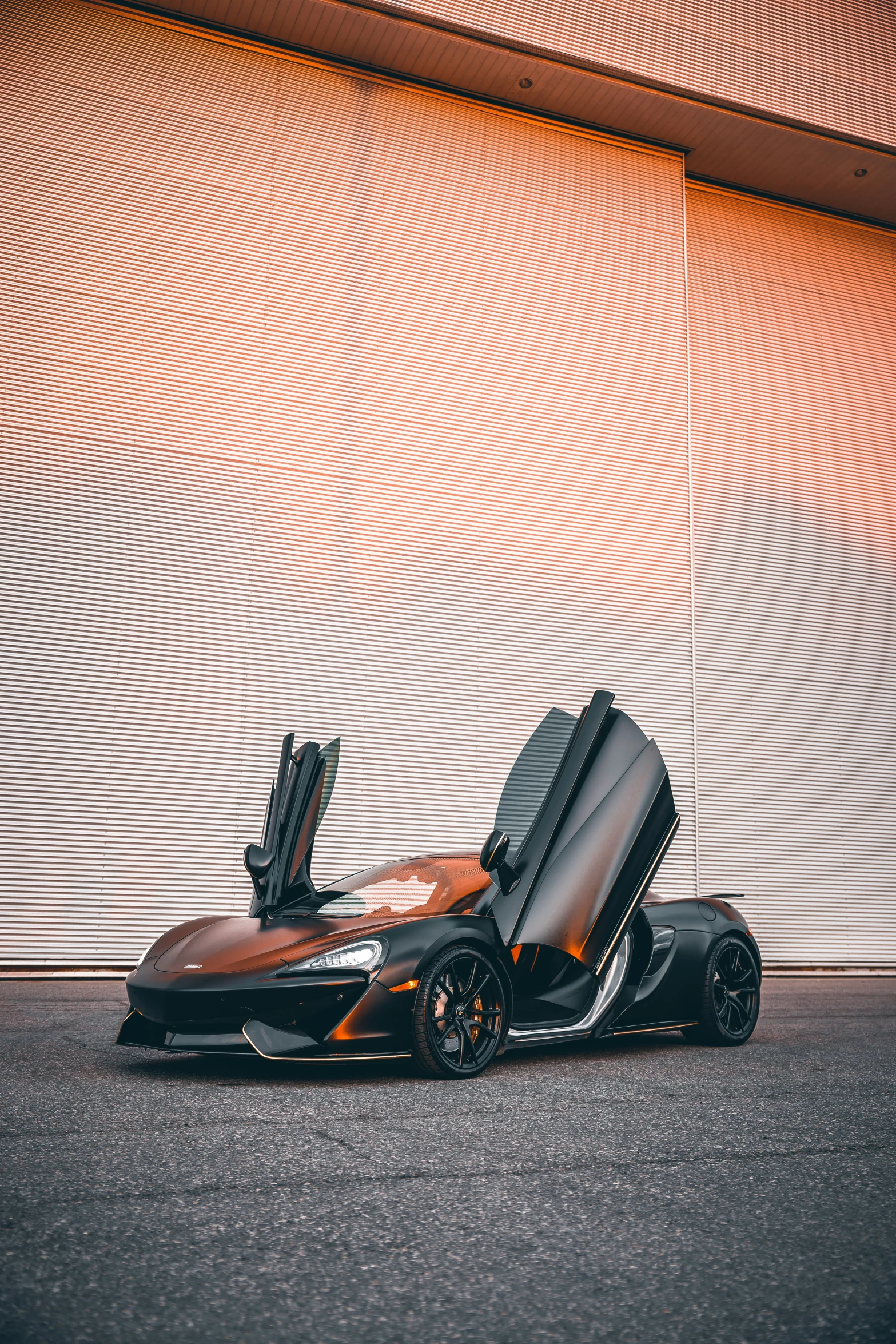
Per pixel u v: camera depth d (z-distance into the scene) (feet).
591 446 34.68
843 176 39.86
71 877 26.89
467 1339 4.86
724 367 38.75
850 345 41.22
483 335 33.76
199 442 29.86
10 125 29.53
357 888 14.80
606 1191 7.32
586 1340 4.88
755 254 40.22
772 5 36.94
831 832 36.76
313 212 32.22
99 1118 9.45
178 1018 11.85
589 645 33.53
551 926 13.51
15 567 27.63
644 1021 14.80
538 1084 11.80
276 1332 4.89
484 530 32.76
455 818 30.91
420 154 33.91
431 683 31.30
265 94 32.24
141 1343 4.72
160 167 30.76
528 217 35.04
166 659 28.60
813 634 38.06
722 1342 4.89
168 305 30.17
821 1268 5.87
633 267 36.40
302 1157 8.09
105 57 30.71
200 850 28.07
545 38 33.06
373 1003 11.73
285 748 15.03
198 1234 6.23
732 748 35.86
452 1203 6.95
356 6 31.09
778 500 38.52
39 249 29.19
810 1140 9.05
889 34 38.93
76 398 28.86
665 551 35.19
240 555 29.76
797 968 35.35
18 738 27.02
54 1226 6.31
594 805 14.26
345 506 31.17
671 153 37.76
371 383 32.07
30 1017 17.75
